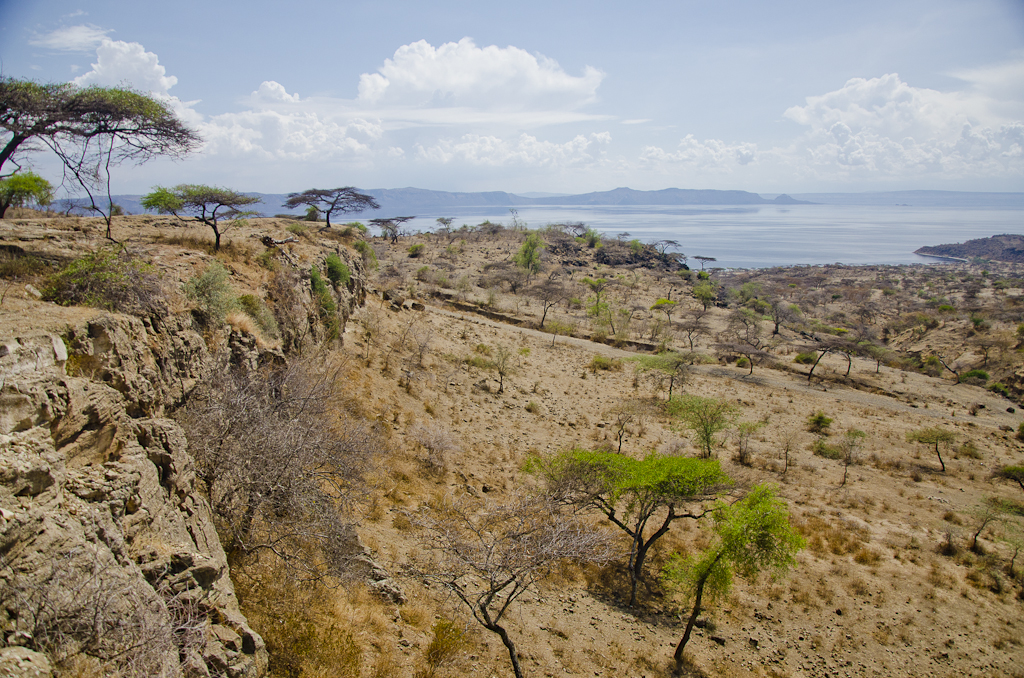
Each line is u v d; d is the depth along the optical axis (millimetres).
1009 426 37562
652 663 11023
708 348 57656
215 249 20047
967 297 104438
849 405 40406
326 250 30344
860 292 114438
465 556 9750
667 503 13914
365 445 12164
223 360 11391
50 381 5621
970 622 14273
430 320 44781
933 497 24125
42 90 12172
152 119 13766
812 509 21750
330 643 7652
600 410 33906
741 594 14859
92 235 16938
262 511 8492
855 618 14023
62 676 4156
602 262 120625
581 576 14766
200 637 5445
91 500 5473
